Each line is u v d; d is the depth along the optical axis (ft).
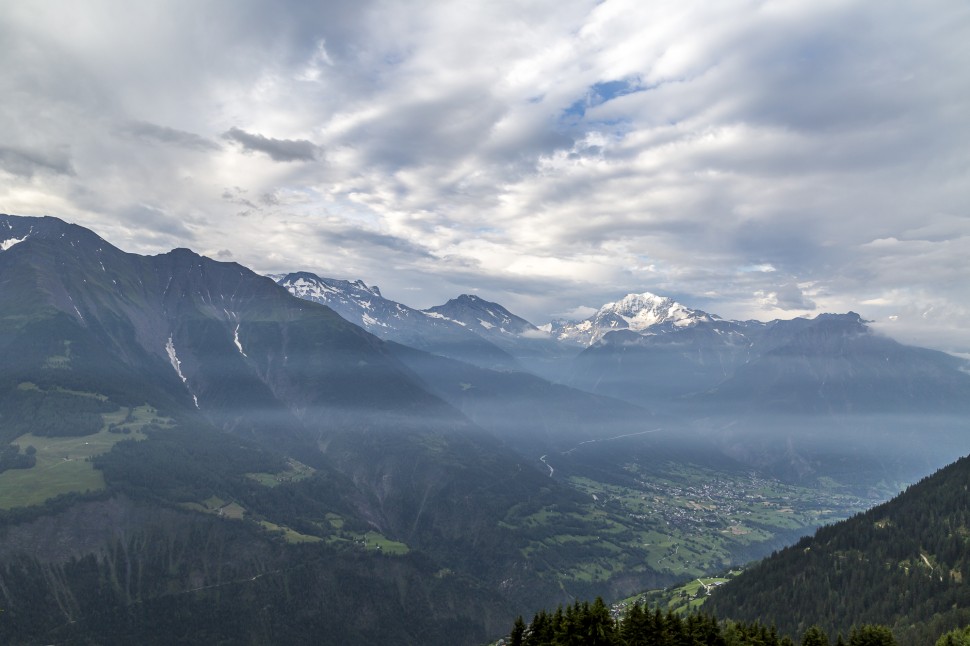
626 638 479.82
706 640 492.13
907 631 620.90
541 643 472.03
